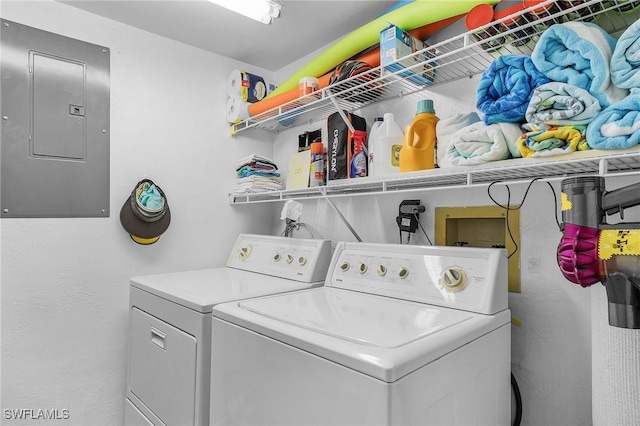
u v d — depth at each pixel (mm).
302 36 2162
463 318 1117
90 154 1897
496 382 1152
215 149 2371
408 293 1355
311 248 1824
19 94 1710
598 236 752
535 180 1145
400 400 786
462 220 1624
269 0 1623
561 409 1288
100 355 1893
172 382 1412
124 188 2002
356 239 1982
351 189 1914
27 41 1738
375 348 859
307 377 919
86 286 1863
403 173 1440
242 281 1737
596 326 975
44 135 1769
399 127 1723
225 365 1181
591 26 1022
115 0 1814
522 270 1393
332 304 1293
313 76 1968
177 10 1900
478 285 1215
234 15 1939
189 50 2273
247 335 1101
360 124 1869
